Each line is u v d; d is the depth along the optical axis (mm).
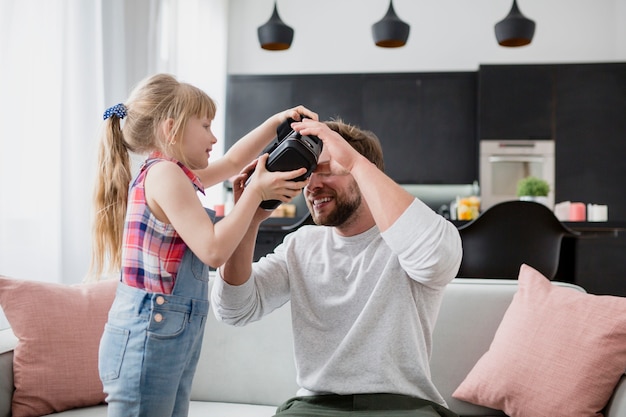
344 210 1526
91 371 1903
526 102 6406
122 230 1650
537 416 1749
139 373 1406
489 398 1834
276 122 1762
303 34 6910
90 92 3424
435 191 6887
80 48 3389
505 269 3250
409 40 6816
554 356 1757
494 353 1863
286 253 1634
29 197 2939
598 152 6383
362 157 1419
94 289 2039
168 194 1410
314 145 1396
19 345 1875
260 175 1357
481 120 6430
